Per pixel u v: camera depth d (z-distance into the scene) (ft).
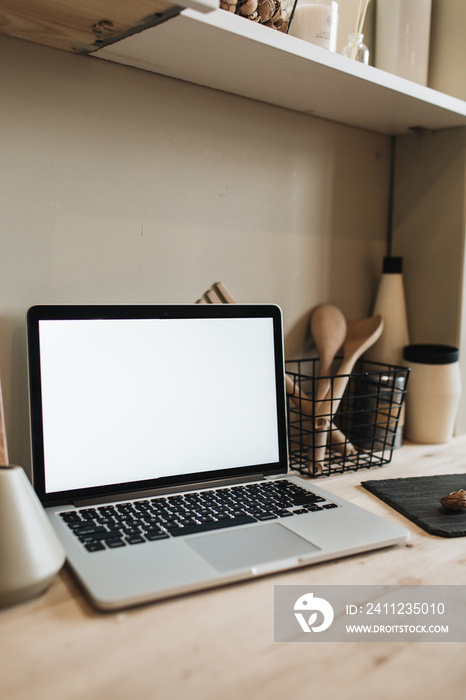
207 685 1.42
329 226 3.74
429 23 3.56
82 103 2.60
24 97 2.43
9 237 2.46
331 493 2.63
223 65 2.69
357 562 2.08
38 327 2.32
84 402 2.38
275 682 1.44
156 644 1.57
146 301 2.91
